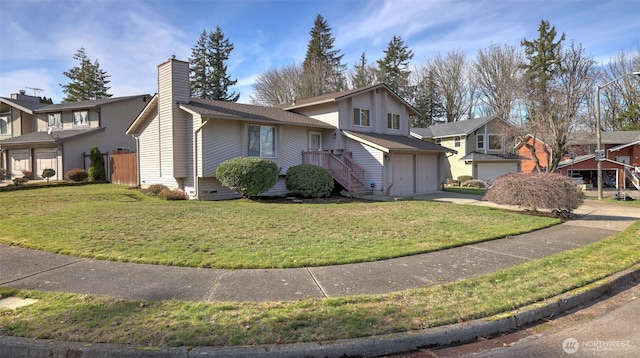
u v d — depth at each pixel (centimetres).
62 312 361
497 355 310
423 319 348
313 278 480
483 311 369
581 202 1077
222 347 295
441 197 1712
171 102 1444
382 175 1702
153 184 1611
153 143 1636
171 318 347
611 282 475
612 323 375
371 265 543
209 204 1207
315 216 991
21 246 636
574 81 2148
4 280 465
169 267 523
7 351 301
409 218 991
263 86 4009
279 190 1627
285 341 306
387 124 2105
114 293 419
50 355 295
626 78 3534
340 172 1694
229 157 1474
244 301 396
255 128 1566
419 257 592
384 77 4384
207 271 506
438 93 4353
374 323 339
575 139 2495
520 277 481
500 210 1175
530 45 3488
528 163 3256
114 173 2000
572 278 478
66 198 1312
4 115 2853
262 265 530
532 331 358
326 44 4331
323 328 329
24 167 2325
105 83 4853
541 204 1048
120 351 289
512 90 2377
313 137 1892
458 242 690
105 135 2406
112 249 609
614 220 1026
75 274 490
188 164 1465
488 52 3747
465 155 2992
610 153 3106
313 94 3778
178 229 779
